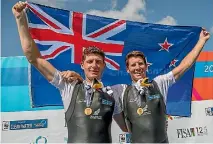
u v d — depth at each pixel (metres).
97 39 3.65
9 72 3.55
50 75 3.33
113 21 3.70
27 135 3.54
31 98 3.52
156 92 3.55
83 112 3.30
